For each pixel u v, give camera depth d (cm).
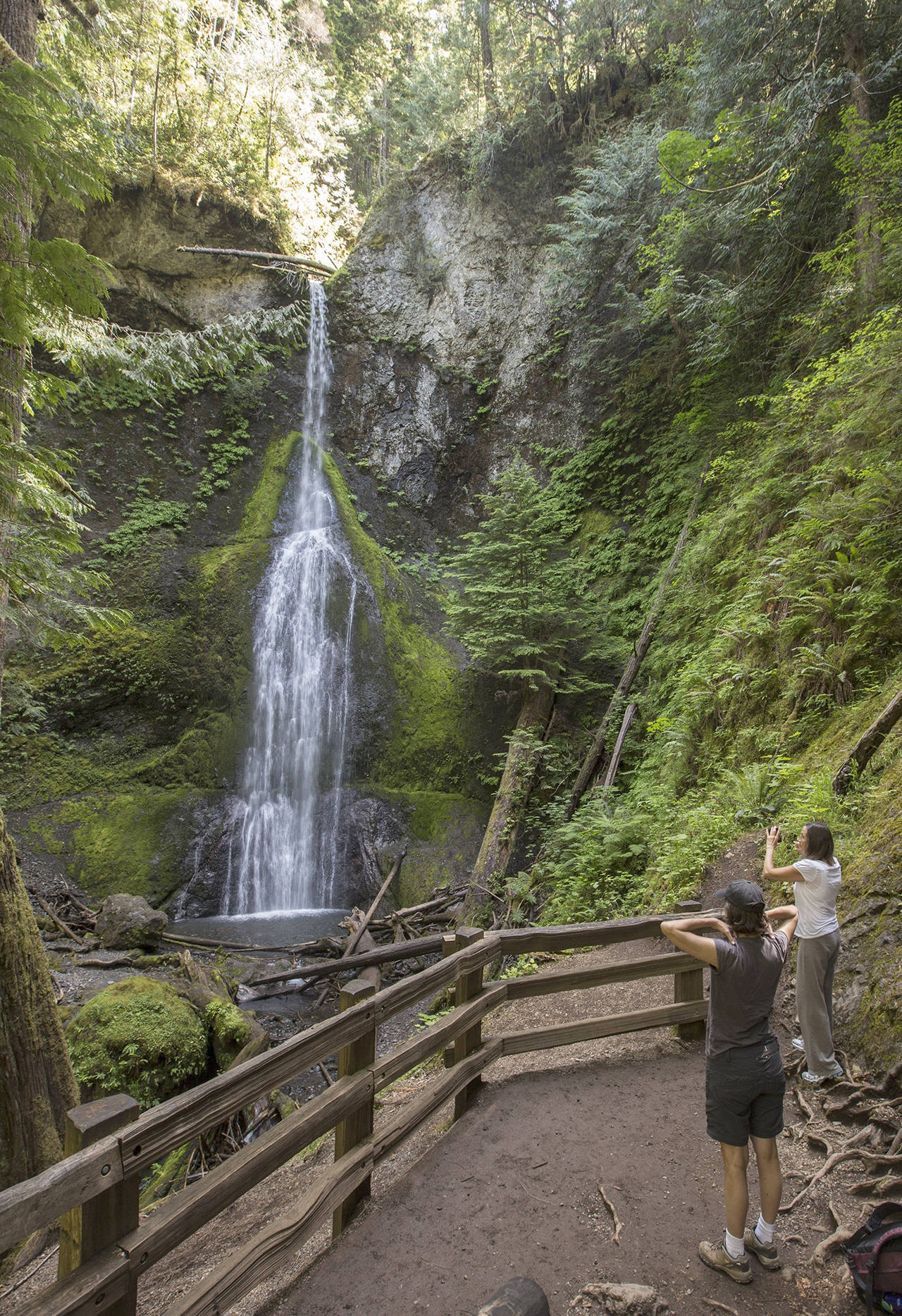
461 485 2339
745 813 783
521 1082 479
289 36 2781
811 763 766
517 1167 385
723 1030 314
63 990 1008
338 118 2886
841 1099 428
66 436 1903
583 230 1772
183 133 2350
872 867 545
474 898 1278
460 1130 423
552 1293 299
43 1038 626
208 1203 263
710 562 1265
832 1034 451
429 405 2364
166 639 1712
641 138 1691
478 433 2327
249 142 2467
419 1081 587
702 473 1490
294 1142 307
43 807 1461
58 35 1499
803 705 853
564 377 2162
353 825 1641
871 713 734
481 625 1603
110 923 1196
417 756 1736
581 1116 436
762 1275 310
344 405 2375
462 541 2283
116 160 2000
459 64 2652
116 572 1777
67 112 480
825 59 1207
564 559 1694
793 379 1268
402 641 1942
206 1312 253
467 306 2370
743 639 1015
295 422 2266
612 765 1280
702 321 1565
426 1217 349
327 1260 322
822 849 450
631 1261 318
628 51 2200
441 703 1797
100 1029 838
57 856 1395
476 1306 292
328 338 2403
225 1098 274
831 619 867
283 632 1811
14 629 1468
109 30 1880
